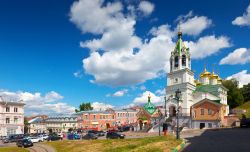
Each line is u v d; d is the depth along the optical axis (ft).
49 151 177.88
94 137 241.55
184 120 291.58
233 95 479.82
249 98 514.68
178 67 322.14
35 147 204.54
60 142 210.38
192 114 288.30
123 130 339.77
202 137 163.53
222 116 282.15
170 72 325.01
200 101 285.43
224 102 354.54
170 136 182.91
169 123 286.66
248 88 522.47
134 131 304.91
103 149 151.74
